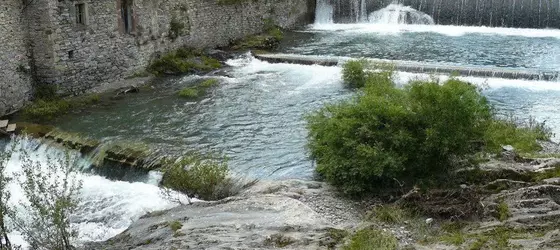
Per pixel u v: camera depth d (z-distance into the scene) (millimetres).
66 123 22219
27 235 13508
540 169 15945
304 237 12656
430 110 15617
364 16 40844
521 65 28312
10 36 22812
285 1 38281
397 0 40188
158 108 23875
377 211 14211
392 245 12109
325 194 15555
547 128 20656
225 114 23062
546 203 13547
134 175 18562
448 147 15320
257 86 26531
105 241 14031
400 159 15312
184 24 30328
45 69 24062
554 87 25094
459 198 14289
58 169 18609
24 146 20594
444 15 38688
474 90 16516
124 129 21547
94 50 25641
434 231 13133
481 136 16047
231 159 18812
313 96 24938
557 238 11453
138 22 27609
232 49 32906
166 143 20172
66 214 13352
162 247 12656
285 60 30156
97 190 17516
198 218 14422
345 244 12258
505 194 14266
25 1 23359
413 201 14406
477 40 33969
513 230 12430
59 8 23828
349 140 15750
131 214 16062
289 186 16188
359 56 30750
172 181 17125
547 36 34594
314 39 35656
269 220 13867
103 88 26125
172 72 28594
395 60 29562
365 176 15219
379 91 17531
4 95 22719
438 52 31406
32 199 12750
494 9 37281
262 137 20672
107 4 25891
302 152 19234
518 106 23156
